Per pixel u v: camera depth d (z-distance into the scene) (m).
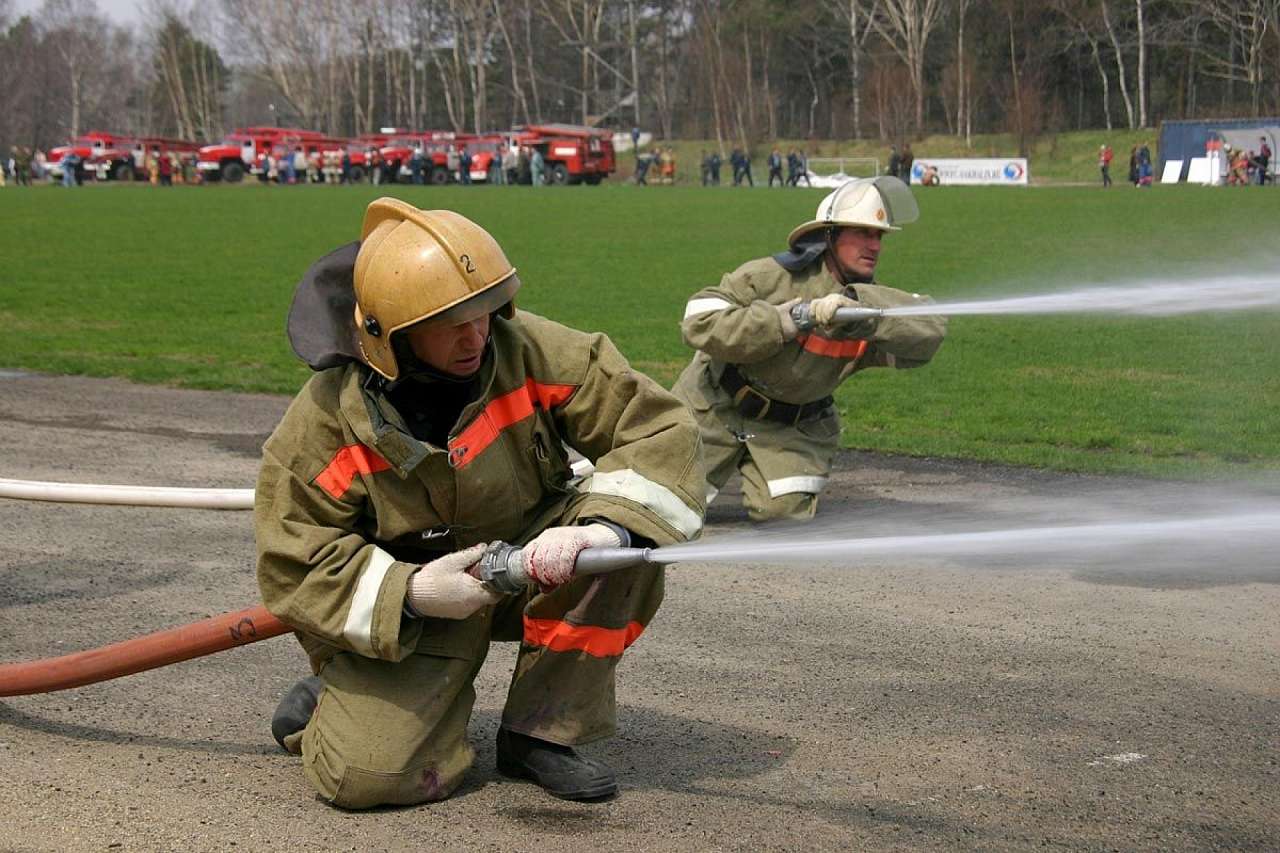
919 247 23.55
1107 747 3.87
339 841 3.27
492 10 91.19
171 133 116.94
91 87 115.94
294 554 3.29
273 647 4.90
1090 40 70.25
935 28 76.94
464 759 3.52
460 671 3.47
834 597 5.39
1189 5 69.50
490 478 3.31
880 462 8.02
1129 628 4.96
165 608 5.26
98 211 36.34
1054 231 26.36
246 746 3.94
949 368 11.73
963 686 4.37
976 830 3.34
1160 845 3.27
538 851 3.22
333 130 93.06
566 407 3.42
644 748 3.89
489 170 59.72
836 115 79.25
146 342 13.27
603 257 22.58
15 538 6.30
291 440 3.34
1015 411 9.66
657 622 5.09
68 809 3.46
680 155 77.75
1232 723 4.04
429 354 3.18
